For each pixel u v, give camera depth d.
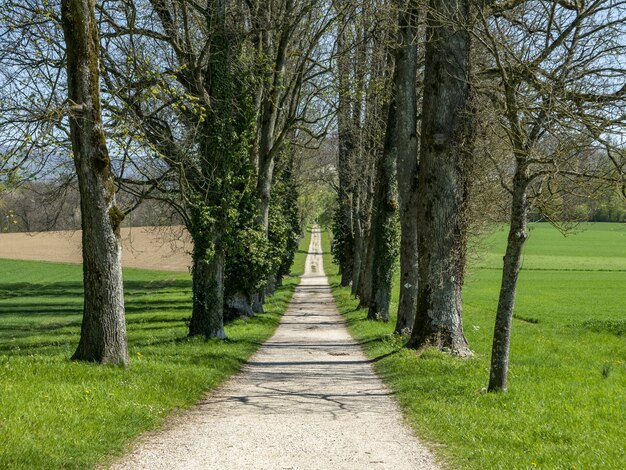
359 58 27.08
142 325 31.27
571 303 43.88
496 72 16.91
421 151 17.70
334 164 54.53
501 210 24.36
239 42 23.31
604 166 11.04
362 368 16.28
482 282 61.84
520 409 9.83
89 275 12.55
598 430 8.53
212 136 21.03
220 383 13.49
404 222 22.03
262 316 31.91
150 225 24.55
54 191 16.61
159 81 14.65
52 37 14.21
